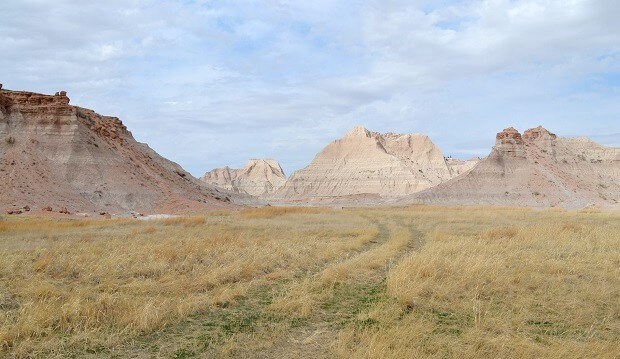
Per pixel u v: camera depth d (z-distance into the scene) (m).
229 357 7.76
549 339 8.55
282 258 17.27
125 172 66.88
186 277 13.73
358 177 172.25
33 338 8.45
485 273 13.40
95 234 25.80
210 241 20.86
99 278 13.58
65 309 9.47
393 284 11.86
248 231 27.17
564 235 22.73
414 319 9.46
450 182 111.81
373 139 185.62
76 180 60.66
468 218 39.97
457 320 9.80
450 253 17.42
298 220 38.22
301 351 8.02
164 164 85.44
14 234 26.28
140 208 61.44
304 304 10.49
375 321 9.48
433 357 7.52
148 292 12.06
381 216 44.69
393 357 7.27
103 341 8.38
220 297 11.27
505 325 9.21
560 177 114.25
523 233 23.20
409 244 22.31
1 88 66.50
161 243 19.94
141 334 8.93
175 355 7.88
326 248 19.73
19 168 57.69
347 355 7.47
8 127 62.78
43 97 67.25
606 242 20.67
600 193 113.50
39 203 53.53
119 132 80.81
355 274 14.34
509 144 118.88
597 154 129.62
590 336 8.88
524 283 12.95
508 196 105.88
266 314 10.26
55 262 15.00
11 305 10.51
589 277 14.17
